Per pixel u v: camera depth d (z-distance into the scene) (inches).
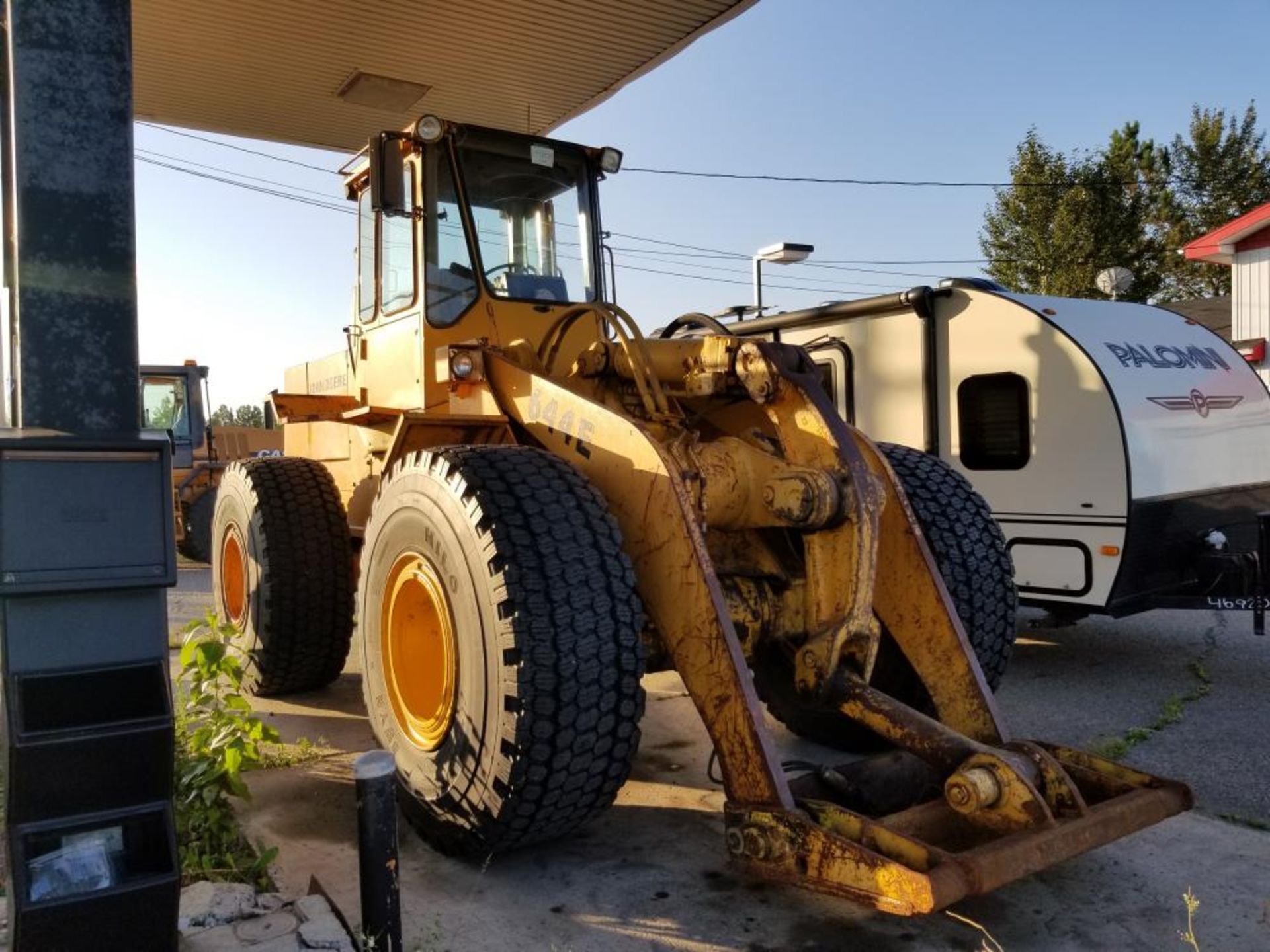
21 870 80.2
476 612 118.6
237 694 145.2
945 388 268.2
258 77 242.4
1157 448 237.8
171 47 224.7
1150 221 1219.2
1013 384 252.2
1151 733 188.9
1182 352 262.1
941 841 111.8
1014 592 160.9
